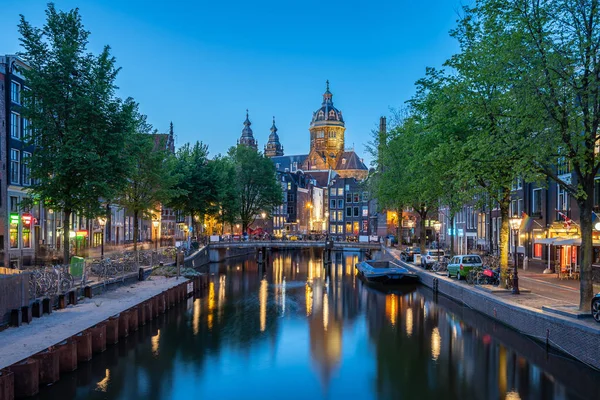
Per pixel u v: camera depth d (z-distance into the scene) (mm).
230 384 17250
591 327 16125
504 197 26250
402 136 48000
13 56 37344
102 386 16875
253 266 63875
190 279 37688
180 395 16219
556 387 16219
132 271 35906
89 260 30812
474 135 24391
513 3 19094
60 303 23891
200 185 59344
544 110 18391
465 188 29266
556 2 18078
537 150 18156
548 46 18016
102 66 28594
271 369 18875
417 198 46312
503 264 26531
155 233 77438
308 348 21656
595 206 29266
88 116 27922
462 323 25609
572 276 32031
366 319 27641
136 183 42312
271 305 32688
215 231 93562
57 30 28453
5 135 36500
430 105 32156
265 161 84625
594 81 17203
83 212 28781
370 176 63219
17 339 17828
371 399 15906
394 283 42344
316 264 67500
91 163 27359
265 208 86312
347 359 20016
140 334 23812
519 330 21281
